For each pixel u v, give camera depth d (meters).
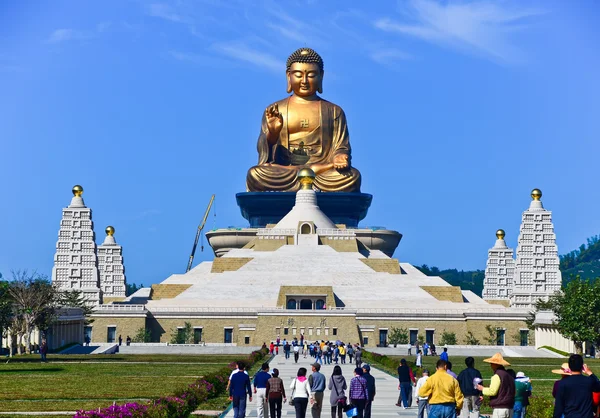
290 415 83.94
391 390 108.19
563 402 52.22
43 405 88.94
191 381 117.00
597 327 184.00
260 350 190.50
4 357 171.38
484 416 79.75
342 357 170.50
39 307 184.75
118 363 155.50
